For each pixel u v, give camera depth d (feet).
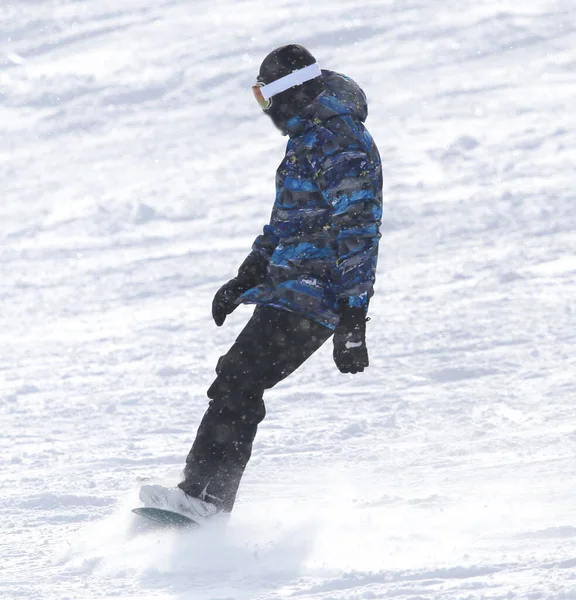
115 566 33.09
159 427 74.38
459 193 201.98
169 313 134.31
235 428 38.40
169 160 270.26
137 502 39.24
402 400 76.95
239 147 275.80
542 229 167.43
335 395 80.48
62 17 424.46
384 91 306.35
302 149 37.88
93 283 160.04
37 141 304.71
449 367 87.66
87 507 45.52
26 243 200.13
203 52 368.27
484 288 129.29
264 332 38.52
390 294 129.80
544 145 236.02
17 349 117.19
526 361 88.89
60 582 31.81
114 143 294.05
